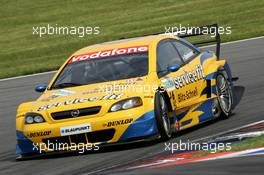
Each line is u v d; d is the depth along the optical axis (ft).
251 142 68.64
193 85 91.76
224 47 185.78
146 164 65.26
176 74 88.99
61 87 87.45
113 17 258.57
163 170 59.00
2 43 235.40
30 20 265.95
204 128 89.76
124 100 79.61
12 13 277.23
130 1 280.92
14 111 127.95
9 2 293.43
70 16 266.57
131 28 237.86
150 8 266.16
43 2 290.97
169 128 83.15
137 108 79.20
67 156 79.82
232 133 79.71
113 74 86.28
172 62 90.89
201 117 92.27
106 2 283.18
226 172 54.39
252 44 183.52
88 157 76.79
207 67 96.84
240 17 233.14
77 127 78.89
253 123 86.22
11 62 202.90
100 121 78.48
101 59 89.66
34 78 170.71
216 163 59.82
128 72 86.02
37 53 213.25
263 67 145.69
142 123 78.79
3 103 139.03
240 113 99.35
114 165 68.69
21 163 78.89
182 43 97.19
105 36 229.86
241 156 61.93
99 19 257.55
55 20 262.47
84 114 79.41
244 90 120.37
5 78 176.45
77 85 86.38
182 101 88.22
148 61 87.10
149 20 247.29
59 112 80.07
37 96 143.74
